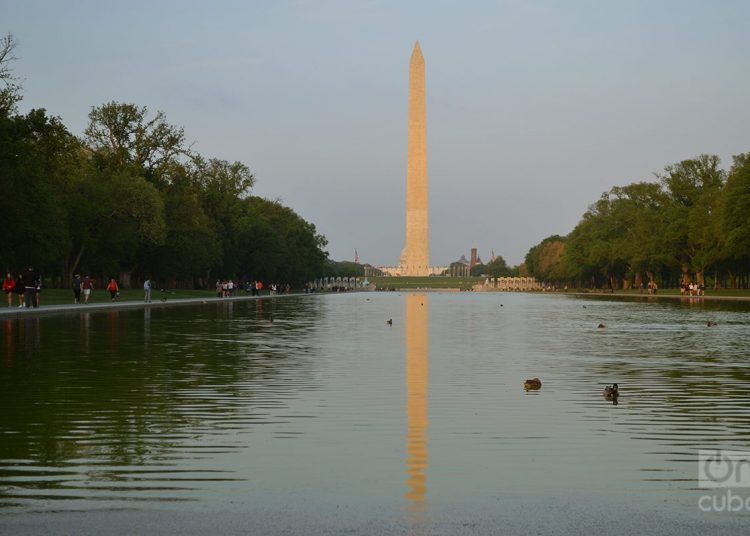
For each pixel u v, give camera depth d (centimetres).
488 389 2103
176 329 4359
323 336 3988
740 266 12350
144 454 1356
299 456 1348
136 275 11956
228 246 13125
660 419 1680
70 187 9106
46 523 1002
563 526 1001
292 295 13888
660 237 13188
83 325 4572
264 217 15450
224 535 966
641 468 1275
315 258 17712
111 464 1288
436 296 14400
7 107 6825
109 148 10381
